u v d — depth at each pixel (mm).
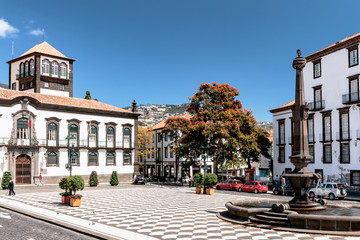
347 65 39281
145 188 42531
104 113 54094
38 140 46625
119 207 22672
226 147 44781
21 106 45344
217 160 49906
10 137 44188
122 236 13281
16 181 44500
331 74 41562
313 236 12914
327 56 42281
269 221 15328
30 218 18703
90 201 26547
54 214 19250
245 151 46969
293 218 14336
